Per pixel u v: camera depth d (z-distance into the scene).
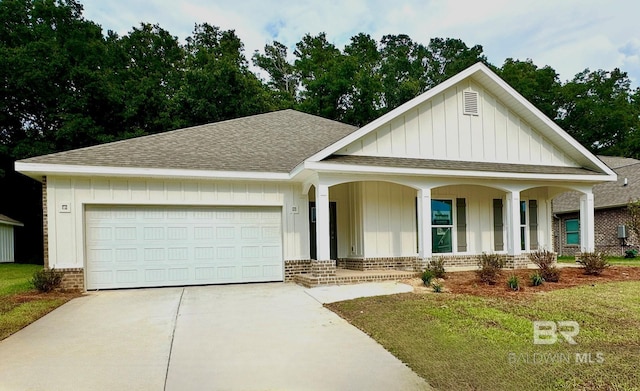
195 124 27.55
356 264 13.38
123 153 11.91
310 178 11.92
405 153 12.59
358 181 12.55
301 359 5.45
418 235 13.55
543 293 9.06
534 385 4.47
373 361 5.32
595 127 37.88
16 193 27.11
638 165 23.73
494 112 13.70
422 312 7.46
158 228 11.66
